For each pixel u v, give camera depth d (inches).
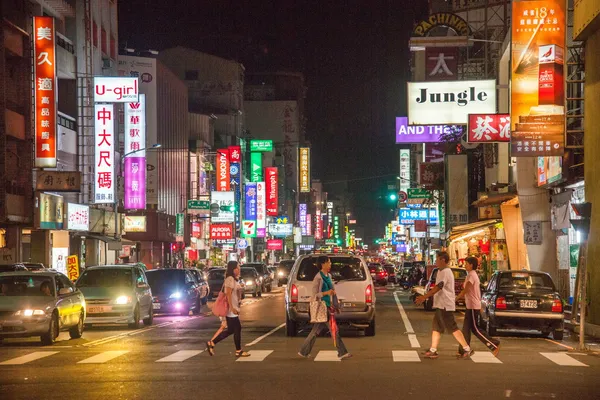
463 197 2239.2
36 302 854.5
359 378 574.6
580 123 1295.5
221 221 3348.9
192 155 3415.4
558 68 1195.3
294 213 5851.4
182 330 1038.4
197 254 3319.4
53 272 930.1
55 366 657.6
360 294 906.1
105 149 1957.4
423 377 579.8
